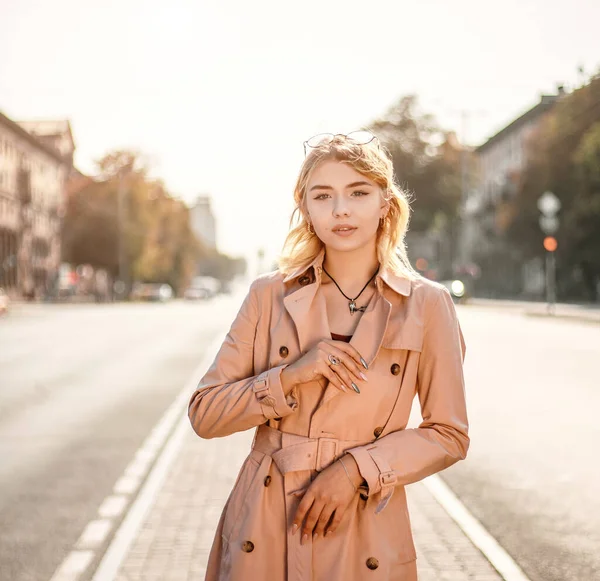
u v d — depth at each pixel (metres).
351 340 2.04
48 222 78.50
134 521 5.68
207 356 19.05
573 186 52.22
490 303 55.34
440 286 2.16
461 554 4.89
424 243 82.75
